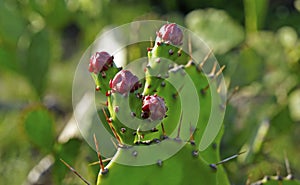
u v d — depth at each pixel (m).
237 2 5.41
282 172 3.64
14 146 4.26
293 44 4.04
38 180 3.20
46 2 4.04
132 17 4.15
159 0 5.13
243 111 3.26
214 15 4.08
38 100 3.86
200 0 5.32
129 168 1.61
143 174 1.61
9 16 3.88
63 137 2.68
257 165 2.95
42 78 3.82
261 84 3.56
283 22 5.34
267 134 3.02
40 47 3.78
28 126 2.99
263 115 3.24
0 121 4.38
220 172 2.00
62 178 2.71
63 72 4.38
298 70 3.88
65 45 5.19
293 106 3.84
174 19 4.13
